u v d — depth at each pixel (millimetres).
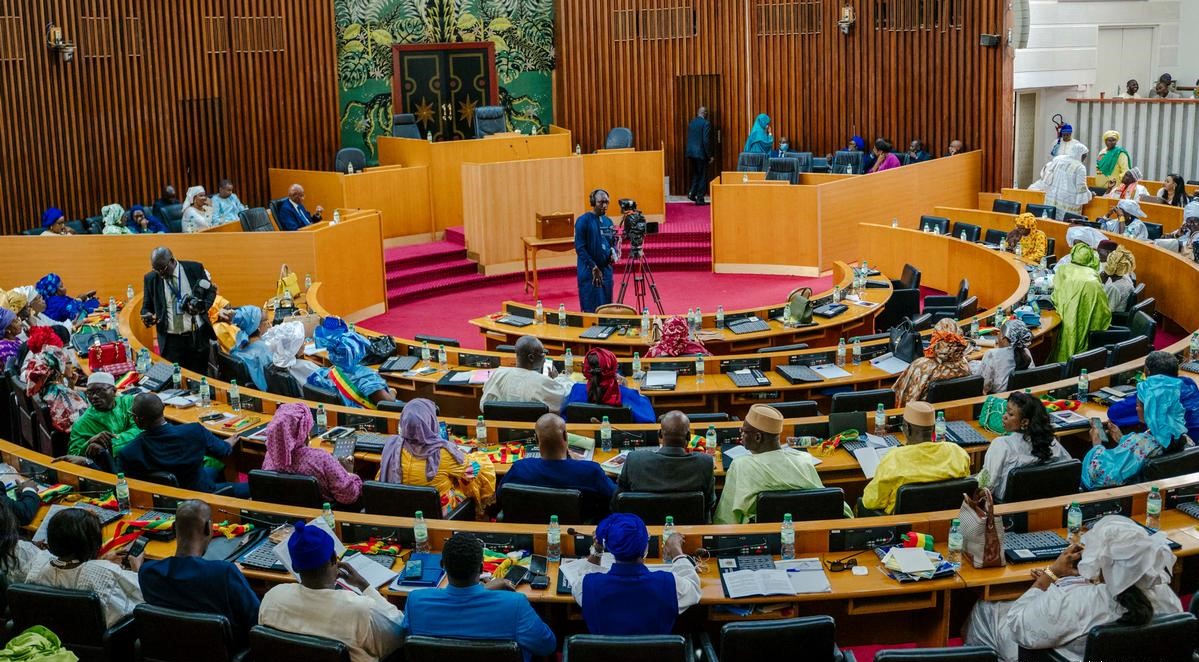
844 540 6074
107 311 13461
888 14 20859
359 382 9758
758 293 16938
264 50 20594
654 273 18734
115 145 19344
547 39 23172
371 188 18719
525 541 6133
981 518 5824
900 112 21078
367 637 5000
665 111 22828
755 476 6504
